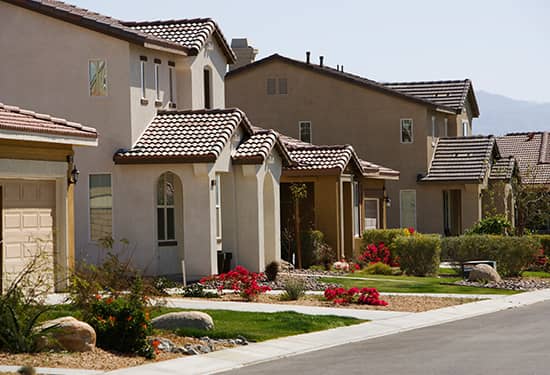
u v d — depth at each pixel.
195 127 32.81
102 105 32.41
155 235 31.98
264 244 35.25
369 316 23.84
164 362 17.09
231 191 33.53
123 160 31.75
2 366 15.71
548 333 20.89
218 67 37.97
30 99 33.12
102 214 32.38
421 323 23.02
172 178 33.19
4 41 33.31
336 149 39.84
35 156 24.94
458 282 33.69
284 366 16.92
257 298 26.75
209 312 22.91
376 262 39.69
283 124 53.62
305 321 21.95
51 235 25.75
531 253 37.41
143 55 33.00
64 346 17.17
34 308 17.80
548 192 55.31
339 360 17.44
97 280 20.89
